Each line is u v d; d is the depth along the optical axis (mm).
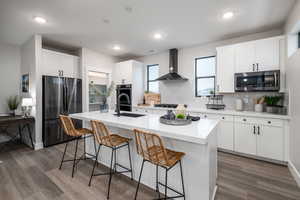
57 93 3607
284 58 2711
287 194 1854
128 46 4156
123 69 4969
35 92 3334
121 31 3164
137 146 1629
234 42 3514
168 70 4672
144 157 1579
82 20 2670
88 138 2869
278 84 2727
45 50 3598
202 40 3684
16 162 2705
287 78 2574
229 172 2367
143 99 5195
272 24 2828
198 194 1569
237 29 3057
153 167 1933
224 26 2924
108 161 2518
